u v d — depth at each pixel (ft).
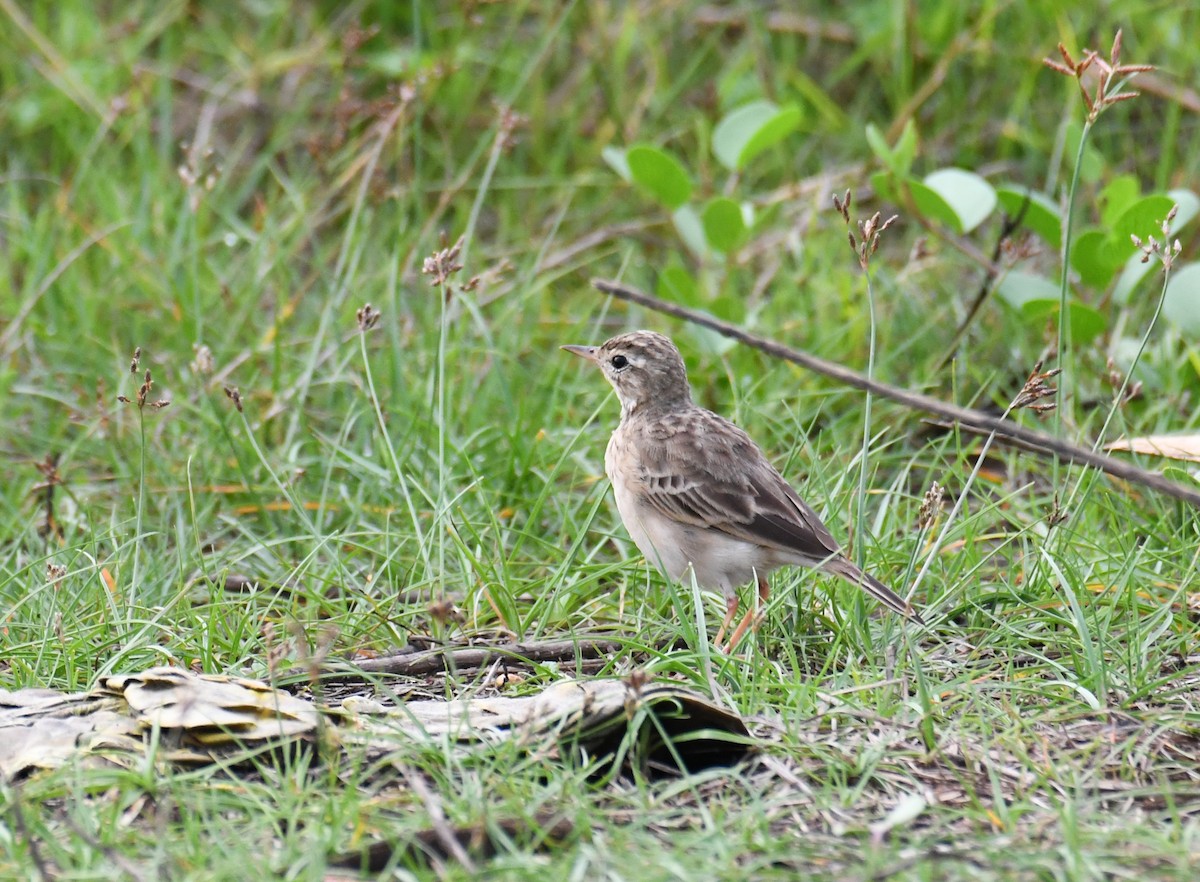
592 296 50.44
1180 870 21.61
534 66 54.29
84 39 58.29
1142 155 53.83
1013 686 28.27
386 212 53.57
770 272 48.60
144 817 23.53
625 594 34.47
